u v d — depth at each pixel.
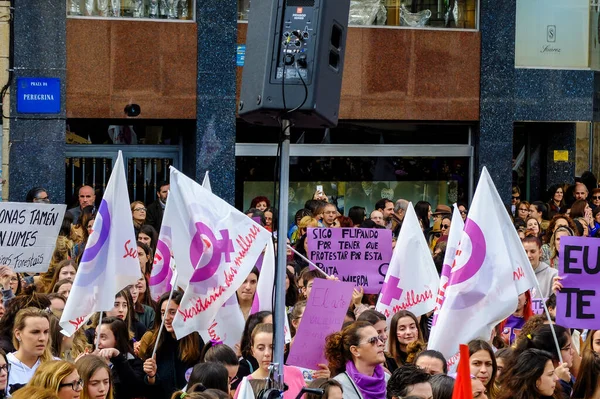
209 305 14.47
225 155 26.17
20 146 24.69
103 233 14.56
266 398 10.33
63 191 25.05
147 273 18.36
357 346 12.50
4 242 15.71
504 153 28.28
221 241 14.61
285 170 11.09
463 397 8.84
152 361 13.85
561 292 14.37
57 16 24.81
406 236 16.06
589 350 12.55
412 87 27.47
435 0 27.72
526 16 28.50
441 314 14.02
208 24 25.86
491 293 13.98
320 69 10.95
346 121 27.48
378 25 27.23
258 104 11.03
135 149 26.41
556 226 21.58
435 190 28.31
